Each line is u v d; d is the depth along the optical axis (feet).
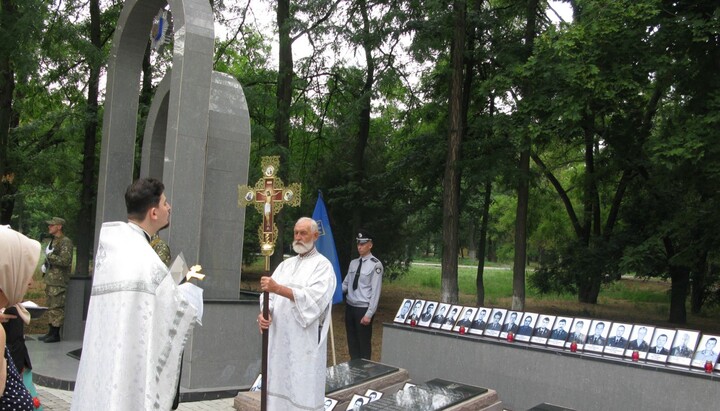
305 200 68.28
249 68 65.98
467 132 56.03
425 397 19.71
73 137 53.83
